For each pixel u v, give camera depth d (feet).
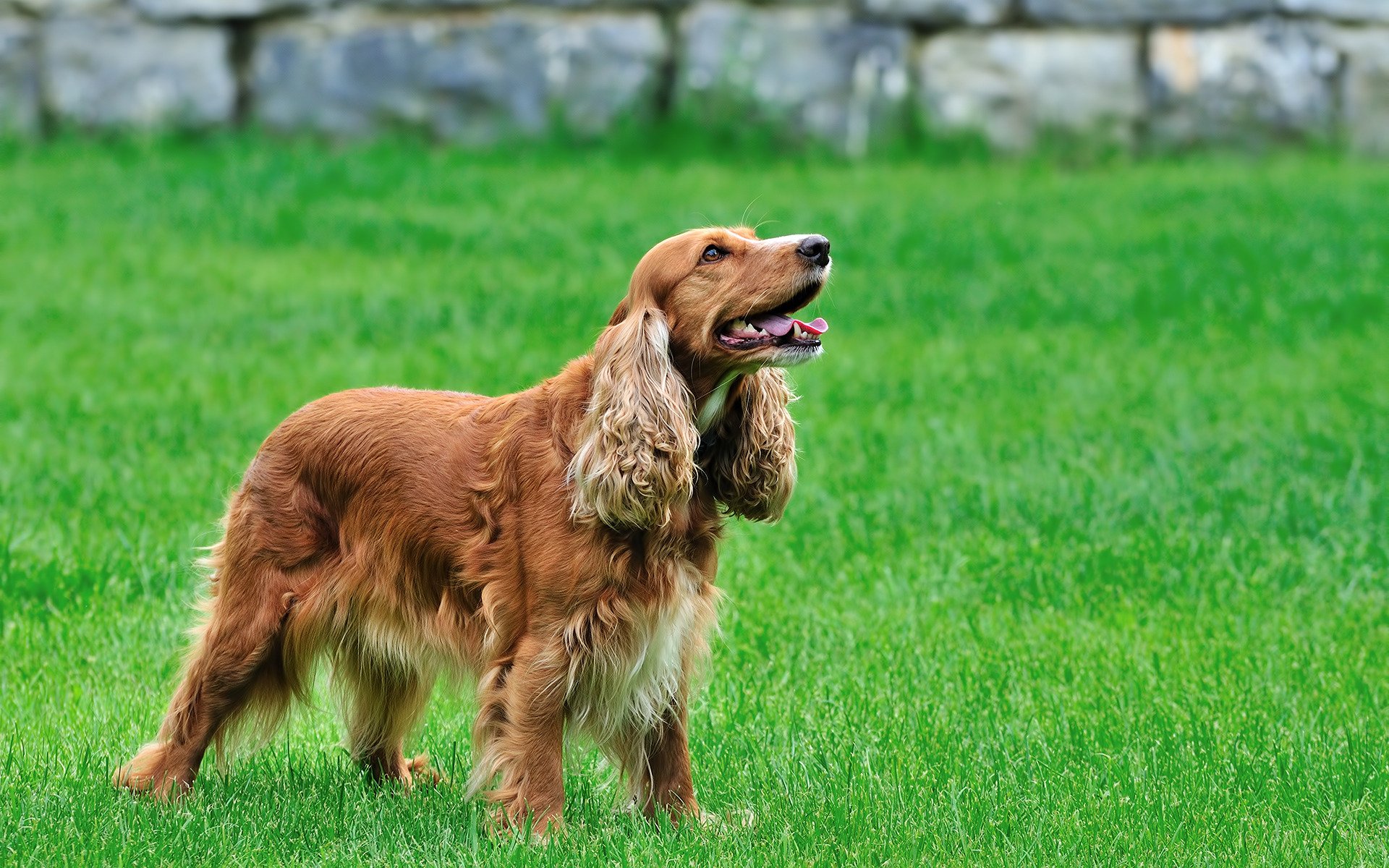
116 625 30.78
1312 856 21.43
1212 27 97.86
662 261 22.65
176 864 20.70
